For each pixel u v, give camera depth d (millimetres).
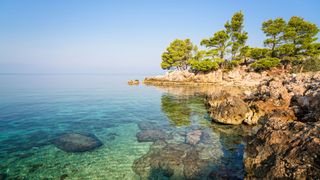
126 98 35469
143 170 10031
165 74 73875
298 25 56750
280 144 6980
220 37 67188
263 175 6805
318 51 51906
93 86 62688
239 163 10625
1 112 22859
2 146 12844
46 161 10930
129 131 16469
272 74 56125
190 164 10508
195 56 72750
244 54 63500
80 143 13344
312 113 13188
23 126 17391
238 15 66625
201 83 61094
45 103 29500
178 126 17891
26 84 69250
